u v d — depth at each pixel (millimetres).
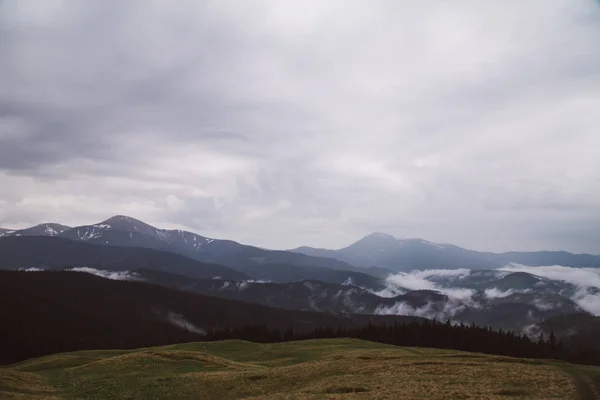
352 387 47875
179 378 64375
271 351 105625
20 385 61719
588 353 190625
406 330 175500
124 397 57375
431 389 44875
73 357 99500
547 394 42531
